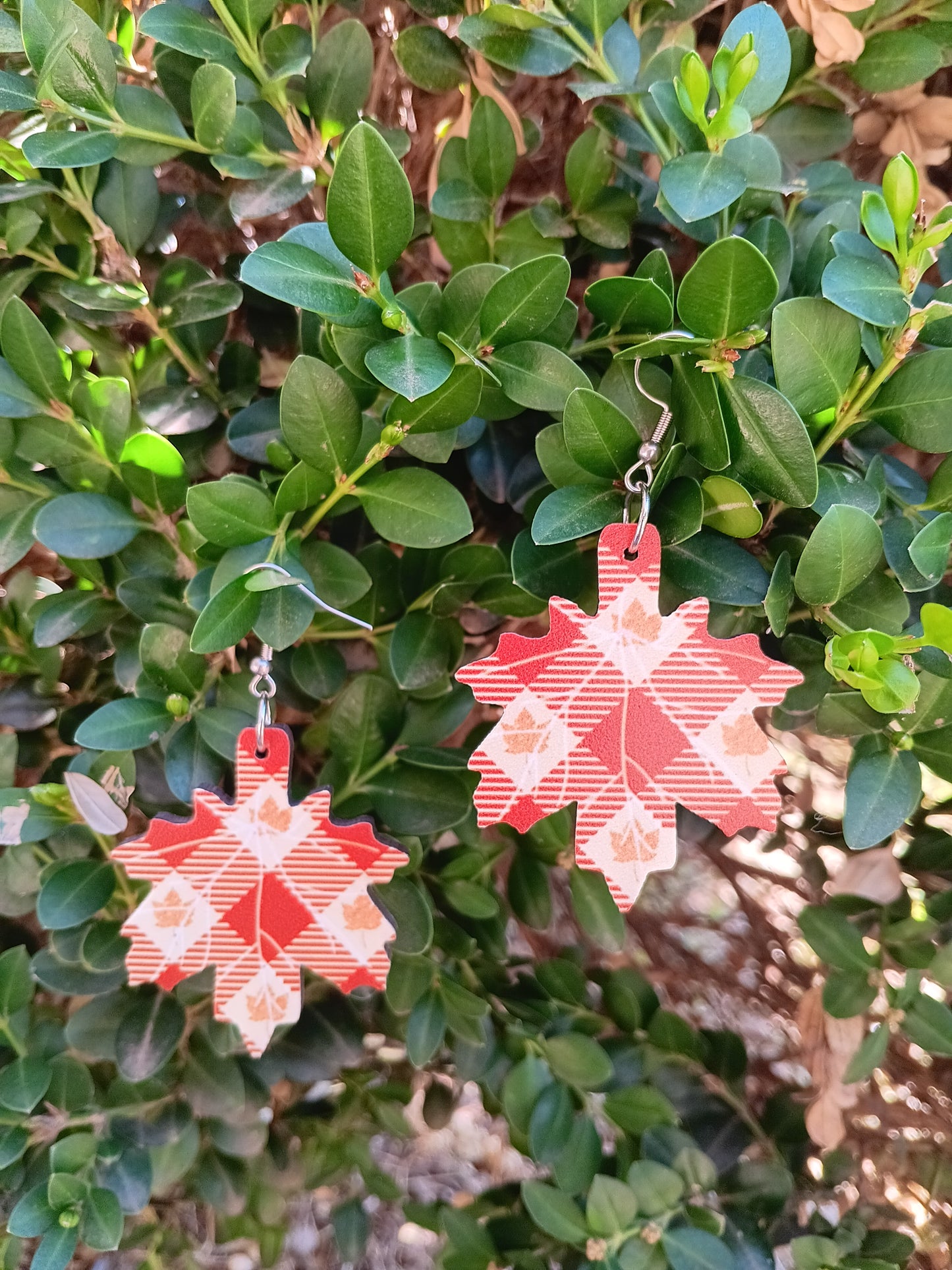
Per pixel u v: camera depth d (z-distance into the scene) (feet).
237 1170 0.62
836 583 0.41
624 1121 0.57
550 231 0.51
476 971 0.62
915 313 0.39
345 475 0.45
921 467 0.62
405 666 0.51
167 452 0.48
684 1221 0.54
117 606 0.54
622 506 0.44
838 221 0.47
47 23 0.42
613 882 0.43
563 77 0.58
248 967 0.47
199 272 0.53
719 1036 0.61
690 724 0.43
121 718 0.47
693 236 0.45
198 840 0.46
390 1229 0.83
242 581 0.42
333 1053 0.59
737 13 0.58
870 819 0.44
